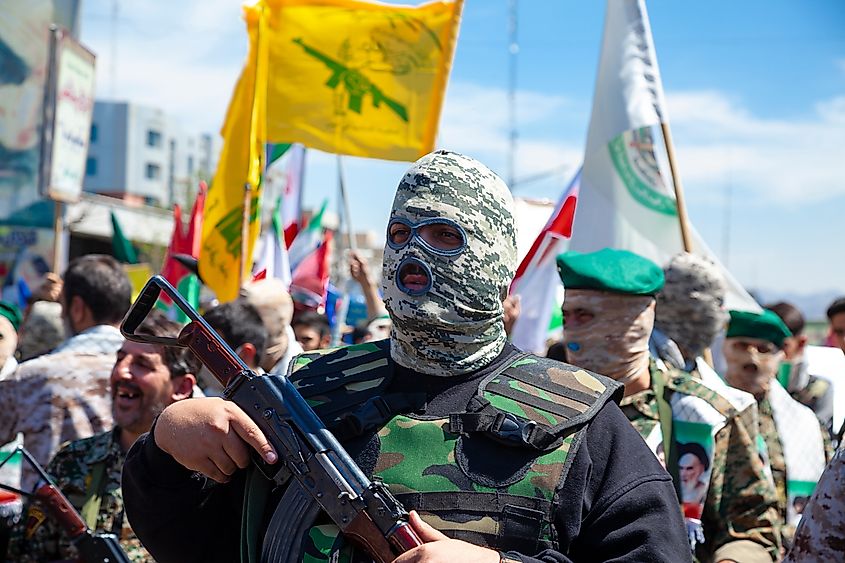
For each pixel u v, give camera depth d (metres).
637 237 5.33
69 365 4.13
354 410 2.06
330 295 8.20
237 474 2.14
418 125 6.02
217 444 1.94
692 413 3.27
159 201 55.53
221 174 5.77
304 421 1.96
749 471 3.26
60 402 4.08
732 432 3.29
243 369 2.04
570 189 5.97
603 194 5.33
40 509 2.87
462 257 2.03
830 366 5.86
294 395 2.00
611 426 2.02
